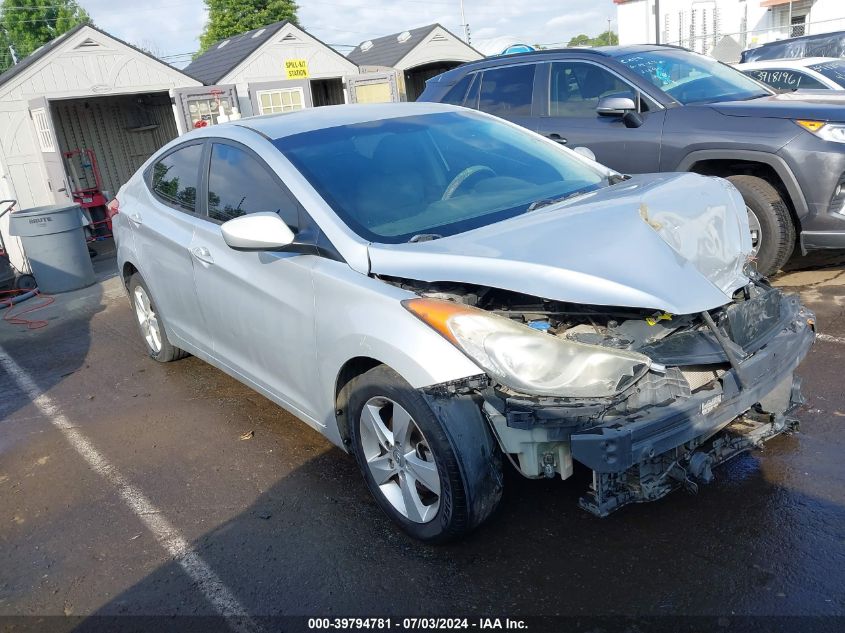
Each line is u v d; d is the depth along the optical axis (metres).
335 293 3.01
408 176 3.53
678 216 2.98
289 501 3.45
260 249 3.10
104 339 6.46
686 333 2.74
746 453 3.39
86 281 8.79
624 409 2.50
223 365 4.17
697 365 2.68
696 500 3.09
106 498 3.69
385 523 3.19
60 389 5.33
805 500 3.00
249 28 42.94
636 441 2.40
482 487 2.68
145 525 3.41
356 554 3.00
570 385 2.48
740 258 3.03
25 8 46.28
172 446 4.17
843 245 5.19
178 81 15.38
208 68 18.08
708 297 2.63
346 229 3.12
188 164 4.34
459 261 2.73
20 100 13.50
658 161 5.87
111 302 7.86
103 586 3.01
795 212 5.32
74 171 16.14
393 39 22.67
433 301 2.68
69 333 6.84
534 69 6.82
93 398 5.06
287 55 17.08
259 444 4.06
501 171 3.75
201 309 4.14
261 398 4.69
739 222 3.21
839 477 3.12
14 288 9.11
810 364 4.17
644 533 2.92
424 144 3.79
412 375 2.64
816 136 5.12
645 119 5.95
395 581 2.81
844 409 3.65
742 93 6.14
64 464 4.12
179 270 4.26
